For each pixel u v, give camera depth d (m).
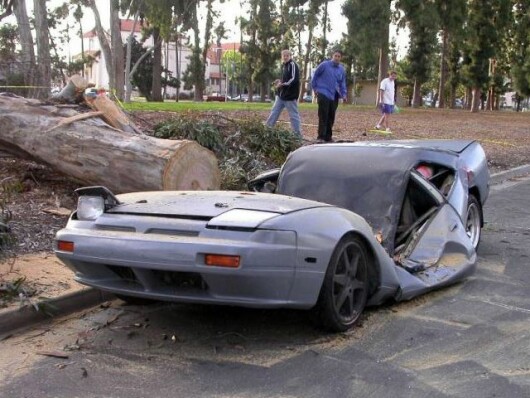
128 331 4.86
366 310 5.27
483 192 7.24
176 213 4.48
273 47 67.62
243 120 11.55
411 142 7.22
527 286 6.07
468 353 4.45
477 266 6.75
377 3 40.78
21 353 4.47
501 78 70.56
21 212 7.48
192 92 93.56
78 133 7.77
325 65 13.23
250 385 3.96
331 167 6.23
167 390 3.90
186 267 4.11
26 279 5.55
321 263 4.37
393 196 5.87
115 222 4.51
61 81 24.95
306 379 4.04
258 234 4.15
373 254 4.90
